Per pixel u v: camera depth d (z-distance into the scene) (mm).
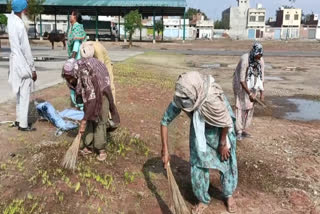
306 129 7086
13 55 5234
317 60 23969
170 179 3412
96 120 4262
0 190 3758
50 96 8281
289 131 6836
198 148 3295
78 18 6586
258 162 5078
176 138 5965
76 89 4242
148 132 5984
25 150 4812
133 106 7695
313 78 15172
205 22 91000
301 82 13984
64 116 6188
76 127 5793
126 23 35219
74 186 3926
